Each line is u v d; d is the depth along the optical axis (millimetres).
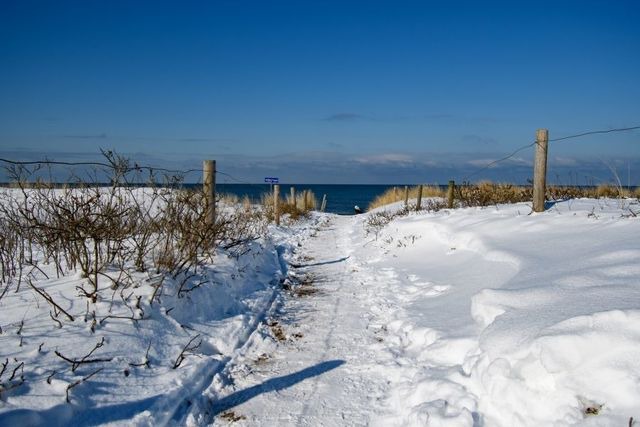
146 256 5906
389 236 12203
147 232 5891
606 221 6559
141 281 5059
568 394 2758
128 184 5785
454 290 6211
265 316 6051
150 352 4137
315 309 6414
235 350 4863
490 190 14672
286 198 24781
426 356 4367
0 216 6203
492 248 7102
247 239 8031
